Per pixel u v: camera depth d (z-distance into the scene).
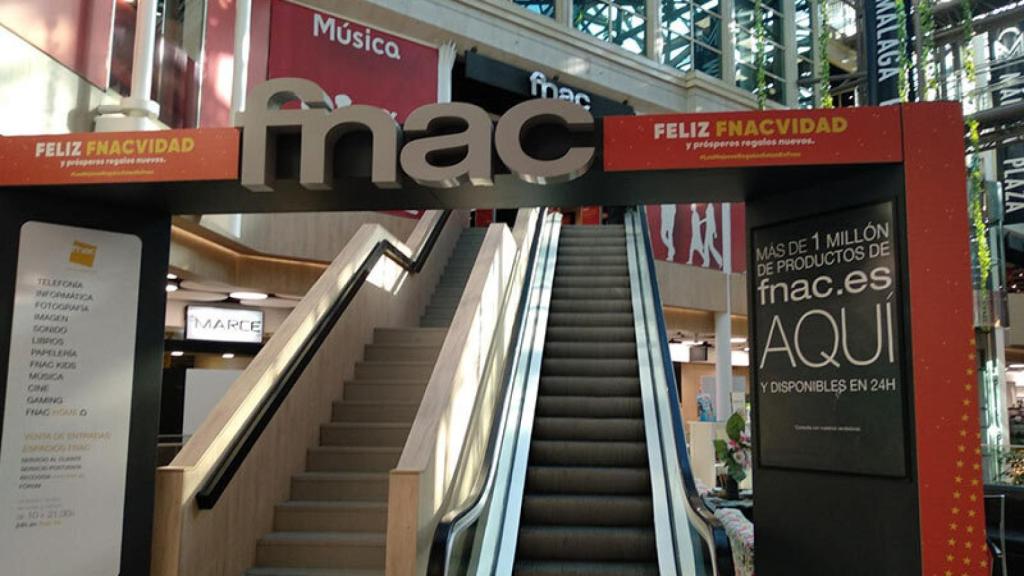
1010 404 26.27
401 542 4.42
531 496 6.18
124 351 4.46
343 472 6.15
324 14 12.06
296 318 6.11
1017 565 7.99
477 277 7.19
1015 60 14.88
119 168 4.09
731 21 19.92
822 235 4.05
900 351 3.70
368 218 11.20
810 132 3.79
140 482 4.45
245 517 5.15
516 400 7.11
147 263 4.61
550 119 3.95
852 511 3.81
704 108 18.12
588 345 8.59
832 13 21.92
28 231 4.22
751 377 4.36
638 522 6.02
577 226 12.85
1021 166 15.95
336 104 12.02
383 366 7.38
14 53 4.99
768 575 4.12
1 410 4.07
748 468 9.26
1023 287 25.55
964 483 3.55
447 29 13.65
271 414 5.30
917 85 12.16
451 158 4.09
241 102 8.73
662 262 15.12
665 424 6.61
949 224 3.69
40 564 4.09
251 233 9.72
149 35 6.24
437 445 5.01
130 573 4.36
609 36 17.42
